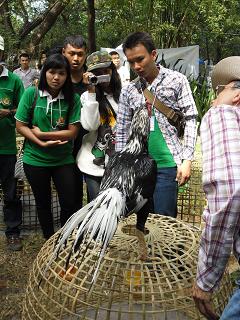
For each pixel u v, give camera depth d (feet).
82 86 11.05
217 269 4.66
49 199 11.35
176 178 9.12
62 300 7.20
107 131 10.27
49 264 6.71
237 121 4.69
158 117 9.02
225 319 5.07
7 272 11.27
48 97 10.31
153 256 7.10
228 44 68.44
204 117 4.95
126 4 32.78
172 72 9.11
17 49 36.52
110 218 5.89
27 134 10.46
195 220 13.12
